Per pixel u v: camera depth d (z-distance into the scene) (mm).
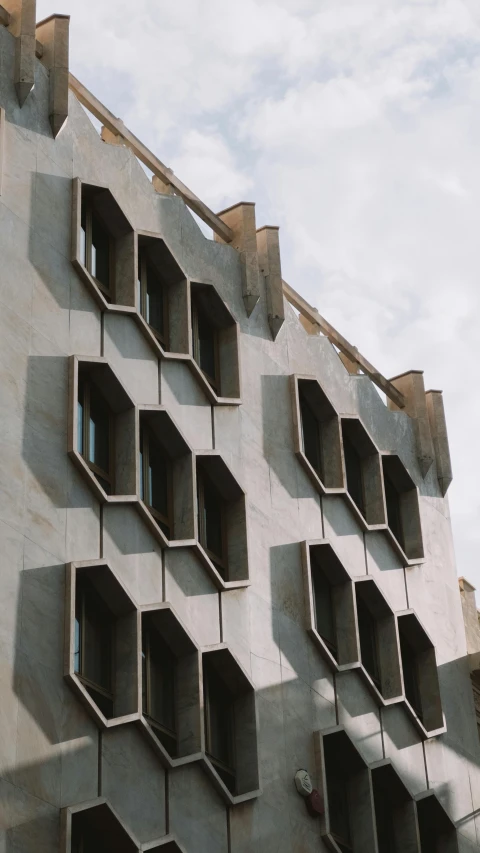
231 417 32344
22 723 23328
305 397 36000
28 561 24734
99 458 28219
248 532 31344
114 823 24297
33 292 27344
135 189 31859
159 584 27938
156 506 29609
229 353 33312
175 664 28250
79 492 26500
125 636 26516
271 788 29062
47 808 23234
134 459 28172
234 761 29062
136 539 27641
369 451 37688
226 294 34000
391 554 37000
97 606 26578
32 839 22719
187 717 27609
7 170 27984
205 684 29172
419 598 37469
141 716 25656
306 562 32688
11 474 25094
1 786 22484
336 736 31656
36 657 24125
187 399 31078
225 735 29266
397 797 33844
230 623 29703
